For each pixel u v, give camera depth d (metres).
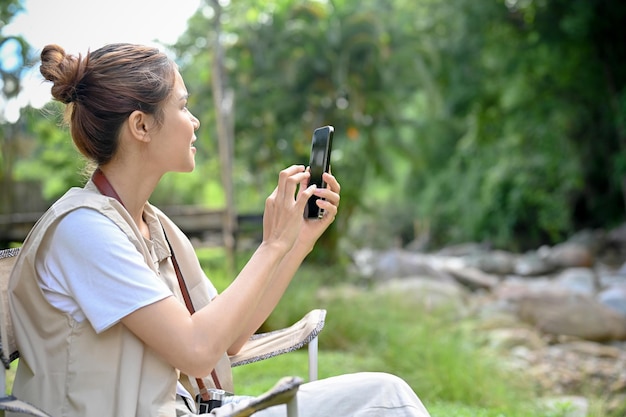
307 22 10.98
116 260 1.45
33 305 1.49
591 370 5.40
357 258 12.21
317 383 1.52
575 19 12.84
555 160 15.73
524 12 14.05
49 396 1.46
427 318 6.44
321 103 10.91
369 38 10.71
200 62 10.79
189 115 1.64
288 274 1.86
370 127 11.41
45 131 7.52
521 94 14.86
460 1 14.21
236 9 11.21
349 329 5.85
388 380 1.49
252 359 1.84
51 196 9.39
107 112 1.55
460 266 12.59
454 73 14.96
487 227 18.39
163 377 1.49
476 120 16.20
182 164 1.61
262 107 10.87
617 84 13.97
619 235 14.16
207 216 8.34
